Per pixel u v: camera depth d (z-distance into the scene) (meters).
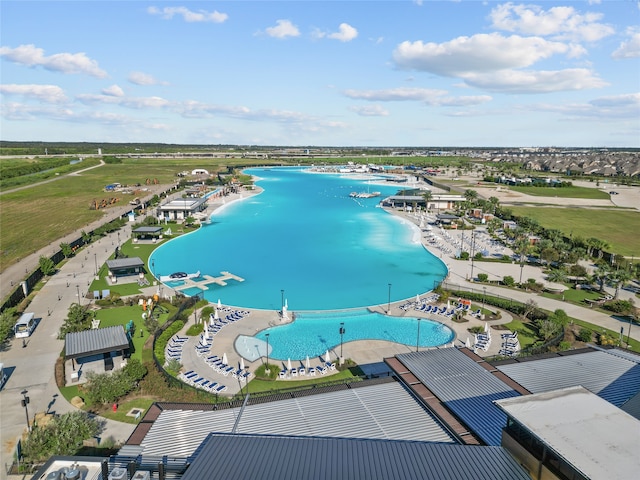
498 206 176.75
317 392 39.56
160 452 31.05
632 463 21.09
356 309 78.94
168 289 89.56
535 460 23.84
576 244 118.81
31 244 123.00
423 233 146.38
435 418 35.44
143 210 174.75
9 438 42.59
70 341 57.22
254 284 95.50
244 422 34.69
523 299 83.50
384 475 24.23
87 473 28.31
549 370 43.25
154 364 57.00
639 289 90.44
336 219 174.50
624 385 40.47
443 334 68.44
